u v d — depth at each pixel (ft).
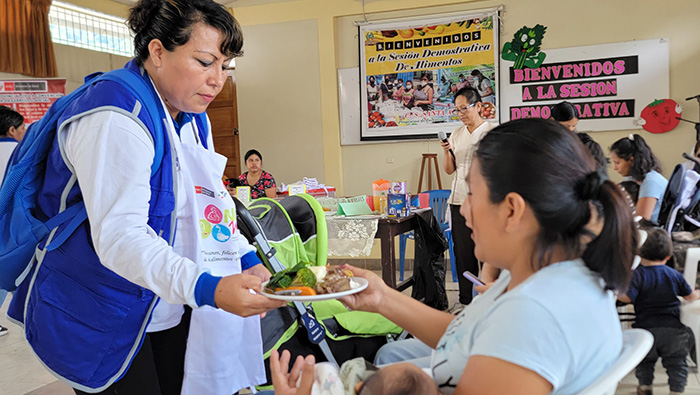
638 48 19.08
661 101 18.88
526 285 2.88
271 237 7.27
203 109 4.93
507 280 3.30
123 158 4.24
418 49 21.01
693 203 10.57
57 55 19.71
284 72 22.35
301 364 3.38
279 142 22.61
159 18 4.50
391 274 11.66
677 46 18.85
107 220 4.17
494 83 20.31
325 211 13.15
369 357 7.18
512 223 2.98
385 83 21.42
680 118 18.74
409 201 12.14
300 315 6.86
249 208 7.62
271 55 22.41
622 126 19.38
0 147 13.91
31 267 4.70
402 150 21.56
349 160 22.15
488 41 20.27
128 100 4.40
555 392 2.84
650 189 10.43
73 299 4.50
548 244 2.98
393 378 2.89
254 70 22.65
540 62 19.86
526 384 2.63
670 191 10.55
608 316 2.92
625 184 11.27
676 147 19.01
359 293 4.33
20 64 18.47
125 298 4.54
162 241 4.33
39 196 4.62
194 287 4.11
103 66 21.49
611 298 3.05
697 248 9.51
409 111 21.26
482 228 3.14
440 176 21.15
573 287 2.86
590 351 2.79
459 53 20.59
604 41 19.36
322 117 22.08
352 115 21.91
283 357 3.47
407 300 4.30
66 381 4.59
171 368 5.47
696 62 18.74
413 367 2.96
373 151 21.85
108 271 4.49
